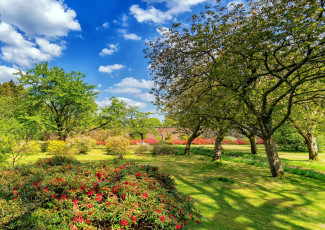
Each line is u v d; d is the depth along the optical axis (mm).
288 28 5215
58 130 19922
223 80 7488
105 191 2984
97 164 4652
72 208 2613
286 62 7484
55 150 14891
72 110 20719
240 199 5555
